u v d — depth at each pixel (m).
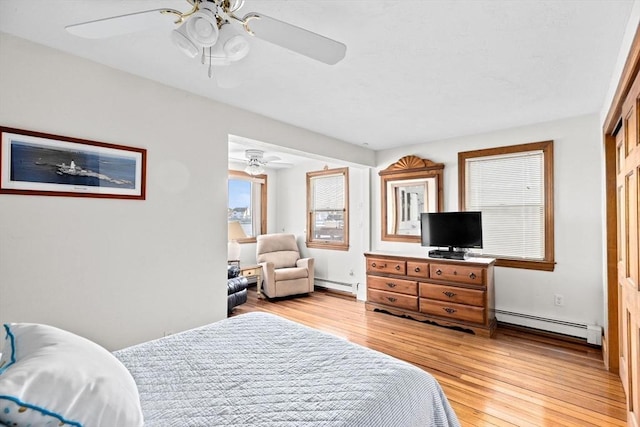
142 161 2.36
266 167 6.19
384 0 1.50
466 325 3.53
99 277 2.16
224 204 2.89
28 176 1.88
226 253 2.90
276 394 1.23
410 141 4.38
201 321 2.71
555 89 2.59
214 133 2.82
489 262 3.44
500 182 3.83
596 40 1.84
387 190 4.80
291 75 2.33
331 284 5.61
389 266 4.16
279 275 4.98
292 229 6.23
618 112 2.19
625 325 2.14
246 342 1.72
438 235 3.95
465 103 2.92
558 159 3.43
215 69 2.25
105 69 2.19
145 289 2.38
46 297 1.95
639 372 1.71
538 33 1.77
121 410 0.90
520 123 3.54
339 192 5.54
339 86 2.53
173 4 1.56
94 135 2.14
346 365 1.46
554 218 3.46
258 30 1.35
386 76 2.35
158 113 2.46
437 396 1.42
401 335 3.44
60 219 2.00
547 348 3.10
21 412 0.73
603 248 2.99
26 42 1.88
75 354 0.96
